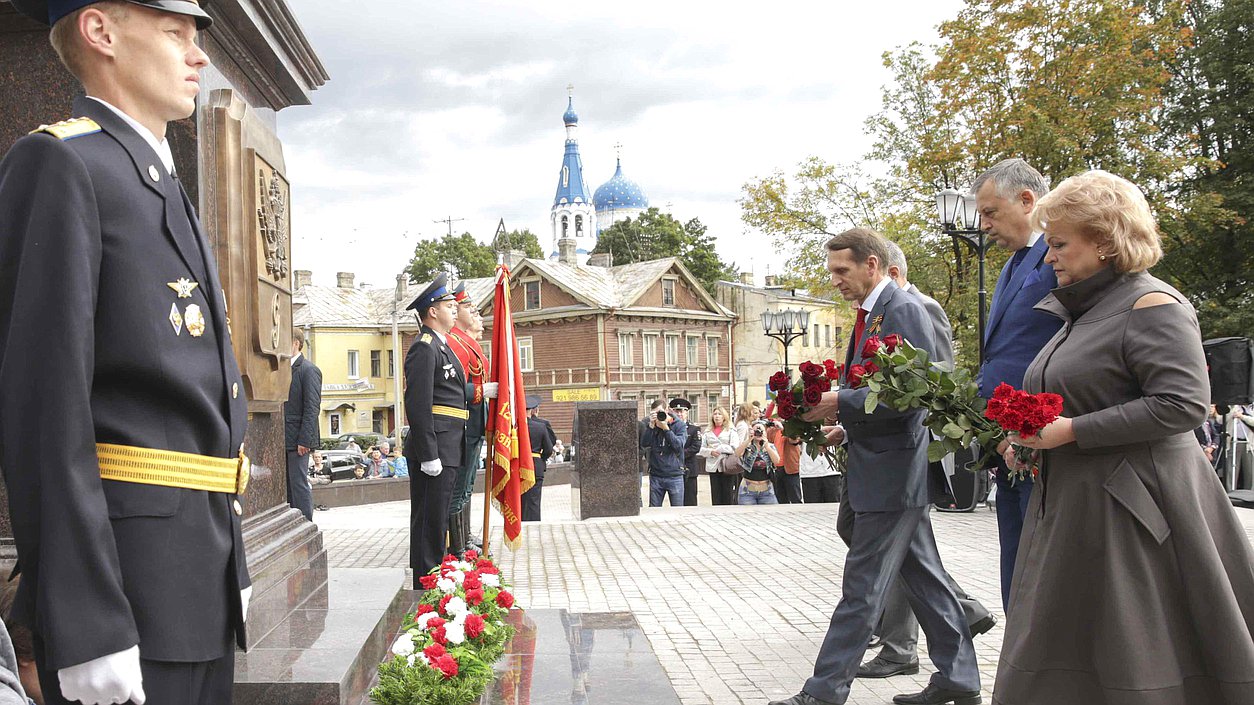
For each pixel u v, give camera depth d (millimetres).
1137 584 2975
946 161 25609
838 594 7801
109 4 2371
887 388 3783
